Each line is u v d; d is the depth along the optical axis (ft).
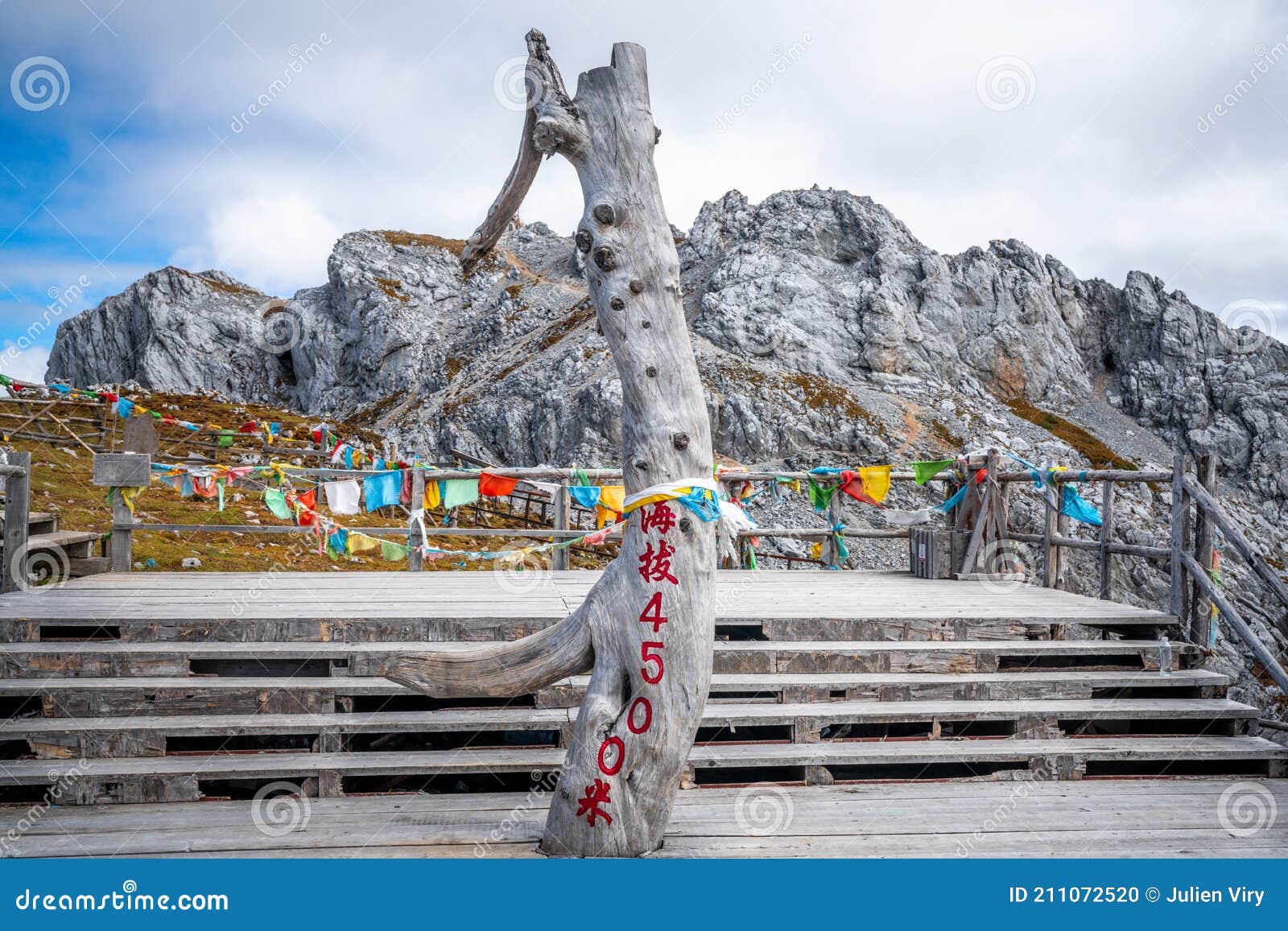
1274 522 216.13
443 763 15.29
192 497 52.01
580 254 12.87
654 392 12.49
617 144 12.48
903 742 16.83
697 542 12.51
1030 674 18.60
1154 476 21.98
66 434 69.31
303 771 15.06
